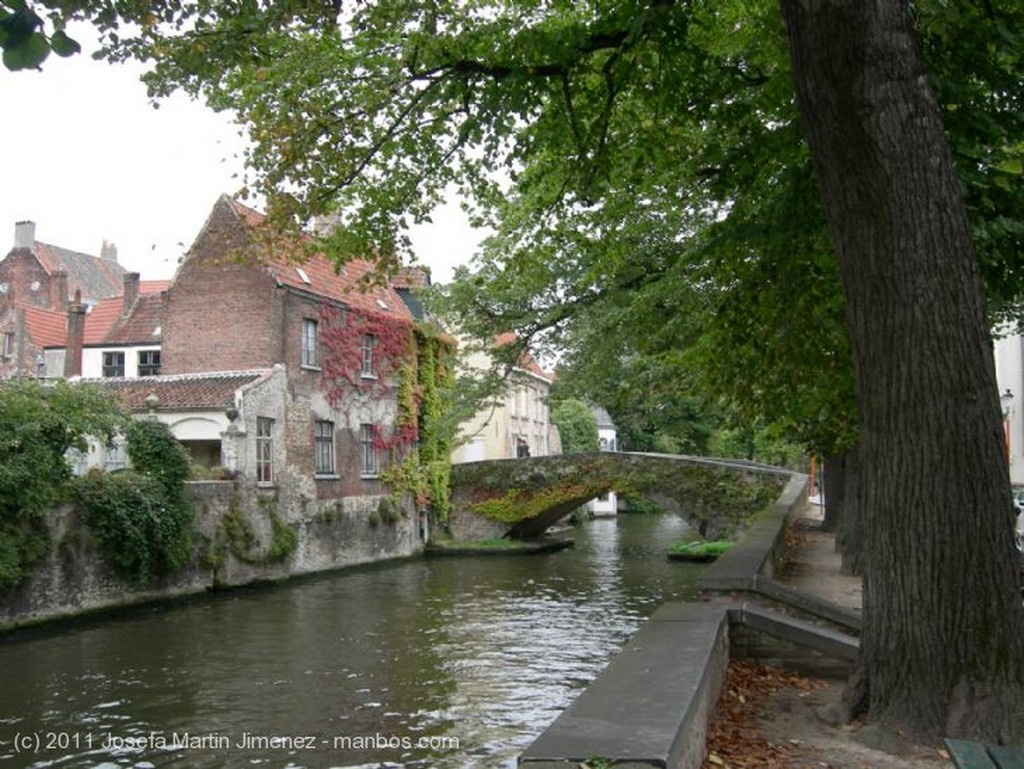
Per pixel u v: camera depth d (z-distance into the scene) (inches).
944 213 217.5
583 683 518.9
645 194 516.4
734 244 362.3
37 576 706.2
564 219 476.1
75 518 745.0
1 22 118.0
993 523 217.9
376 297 1353.3
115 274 2145.7
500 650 617.3
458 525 1381.6
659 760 144.8
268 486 1005.2
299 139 376.5
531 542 1403.8
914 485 219.6
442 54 353.1
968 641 217.0
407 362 1316.4
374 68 371.9
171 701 482.0
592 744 153.5
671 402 2267.5
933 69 306.5
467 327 779.4
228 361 1085.8
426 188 412.8
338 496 1147.9
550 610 799.7
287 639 661.9
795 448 1672.0
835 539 807.7
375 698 485.4
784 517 761.0
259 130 378.0
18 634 677.9
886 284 218.7
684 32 330.0
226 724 436.5
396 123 371.6
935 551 218.5
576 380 749.9
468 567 1168.2
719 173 408.5
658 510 2440.9
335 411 1155.3
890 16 215.5
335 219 655.8
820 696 282.5
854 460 602.9
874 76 215.0
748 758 216.8
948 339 216.5
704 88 363.9
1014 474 1088.2
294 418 1071.6
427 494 1328.7
